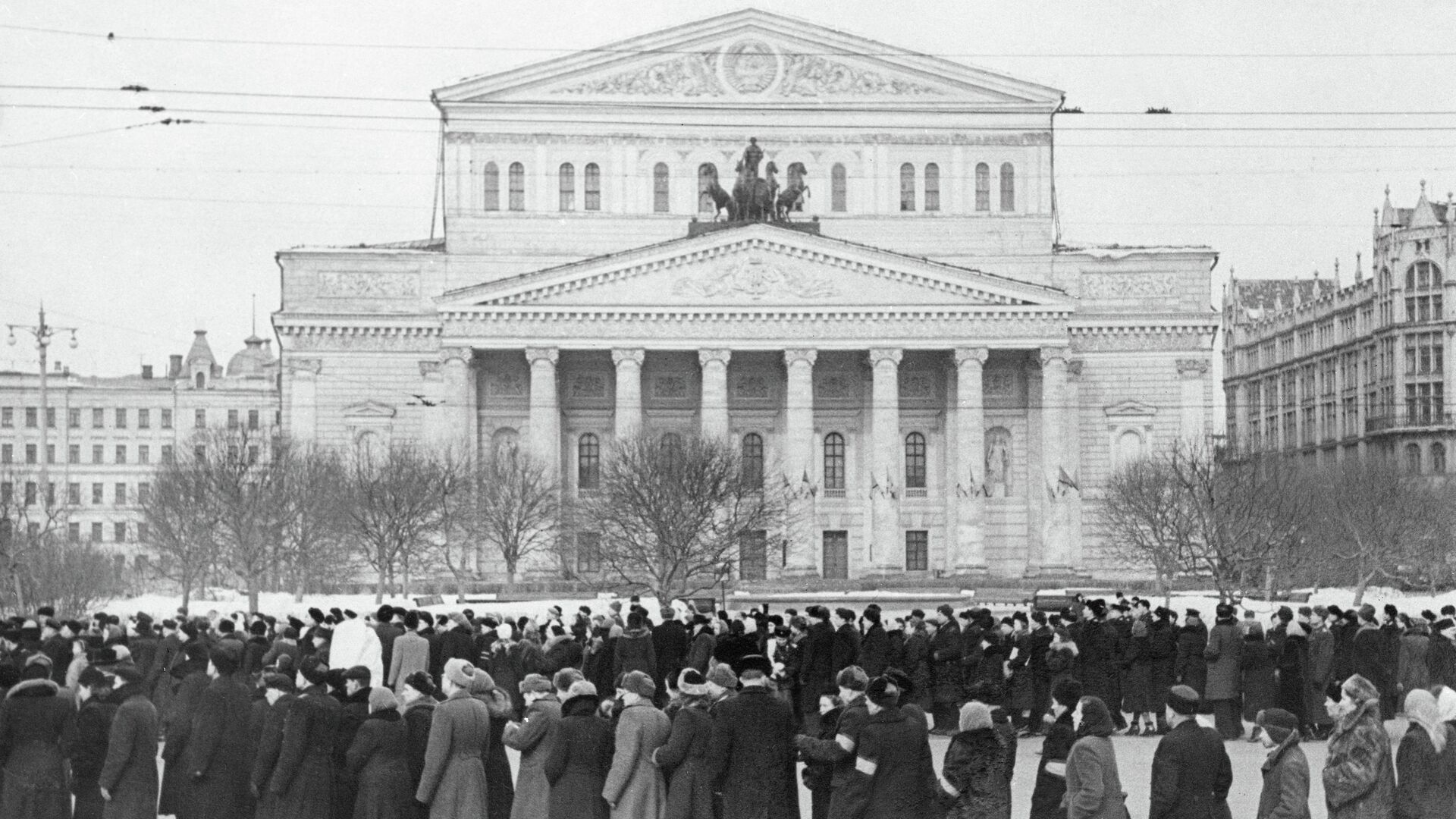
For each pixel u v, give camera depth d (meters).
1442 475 163.25
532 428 144.38
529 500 135.38
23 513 134.00
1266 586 116.94
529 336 144.25
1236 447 150.00
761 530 131.62
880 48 157.38
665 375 153.75
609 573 137.25
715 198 148.25
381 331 150.00
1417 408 175.62
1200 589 133.75
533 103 156.25
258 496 114.88
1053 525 145.75
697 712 30.19
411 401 150.50
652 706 30.66
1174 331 152.12
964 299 145.00
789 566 145.00
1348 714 28.55
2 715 31.27
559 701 32.12
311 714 30.69
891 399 145.38
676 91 157.38
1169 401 152.25
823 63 157.62
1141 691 54.59
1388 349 179.12
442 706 30.52
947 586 139.12
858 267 145.00
